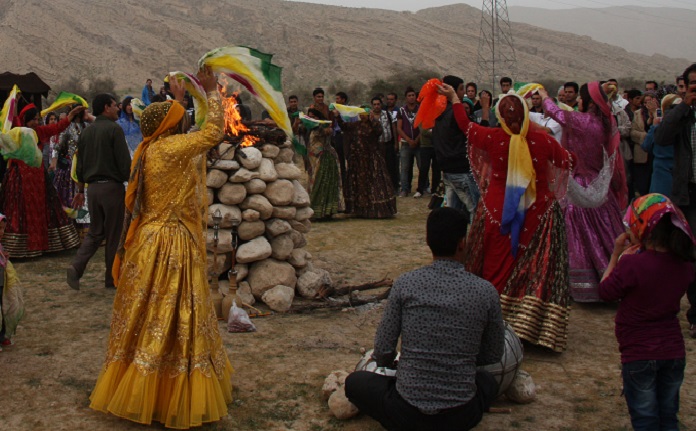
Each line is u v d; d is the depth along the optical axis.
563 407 4.71
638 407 3.77
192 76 4.62
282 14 187.25
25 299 6.99
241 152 6.69
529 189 5.75
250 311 6.50
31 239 8.62
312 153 11.46
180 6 173.50
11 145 8.22
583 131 6.59
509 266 5.81
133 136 9.93
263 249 6.74
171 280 4.31
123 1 163.12
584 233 6.88
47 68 129.62
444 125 8.44
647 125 10.82
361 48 163.00
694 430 4.41
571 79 167.75
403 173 14.40
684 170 6.22
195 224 4.49
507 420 4.51
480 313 3.57
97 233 7.08
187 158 4.38
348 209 11.99
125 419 4.46
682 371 3.79
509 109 5.67
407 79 68.94
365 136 11.71
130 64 136.50
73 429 4.32
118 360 4.34
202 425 4.39
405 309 3.63
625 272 3.75
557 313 5.64
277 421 4.48
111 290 7.34
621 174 7.02
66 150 9.71
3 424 4.38
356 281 7.85
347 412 4.46
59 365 5.30
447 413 3.57
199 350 4.30
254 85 5.07
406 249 9.45
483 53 172.38
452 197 8.80
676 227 3.70
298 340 5.87
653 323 3.74
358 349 5.71
